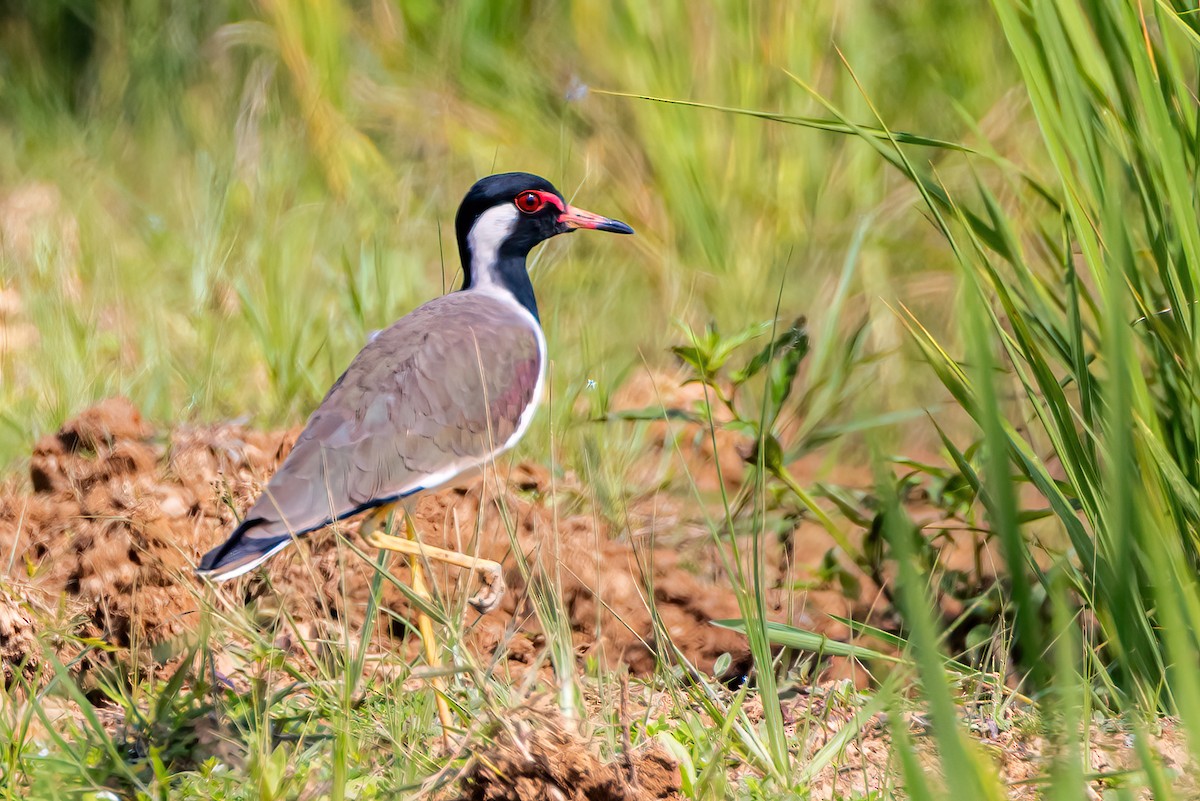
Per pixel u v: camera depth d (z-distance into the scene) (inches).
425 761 304.0
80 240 673.6
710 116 694.5
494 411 386.6
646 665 394.3
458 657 322.0
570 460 492.4
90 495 404.2
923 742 324.5
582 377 528.1
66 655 359.9
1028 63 342.6
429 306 406.3
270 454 433.7
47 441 425.4
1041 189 373.7
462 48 791.1
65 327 571.8
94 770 301.7
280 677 364.5
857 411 560.7
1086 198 349.1
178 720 319.6
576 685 323.0
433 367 377.4
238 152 744.3
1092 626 348.8
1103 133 344.2
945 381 360.8
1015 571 193.9
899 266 644.7
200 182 722.8
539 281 624.7
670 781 297.4
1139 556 316.2
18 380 540.7
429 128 764.0
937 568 403.2
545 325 586.9
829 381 525.3
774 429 512.1
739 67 698.2
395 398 369.1
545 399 513.0
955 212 354.3
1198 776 287.3
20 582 372.2
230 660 357.7
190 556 392.2
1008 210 603.5
